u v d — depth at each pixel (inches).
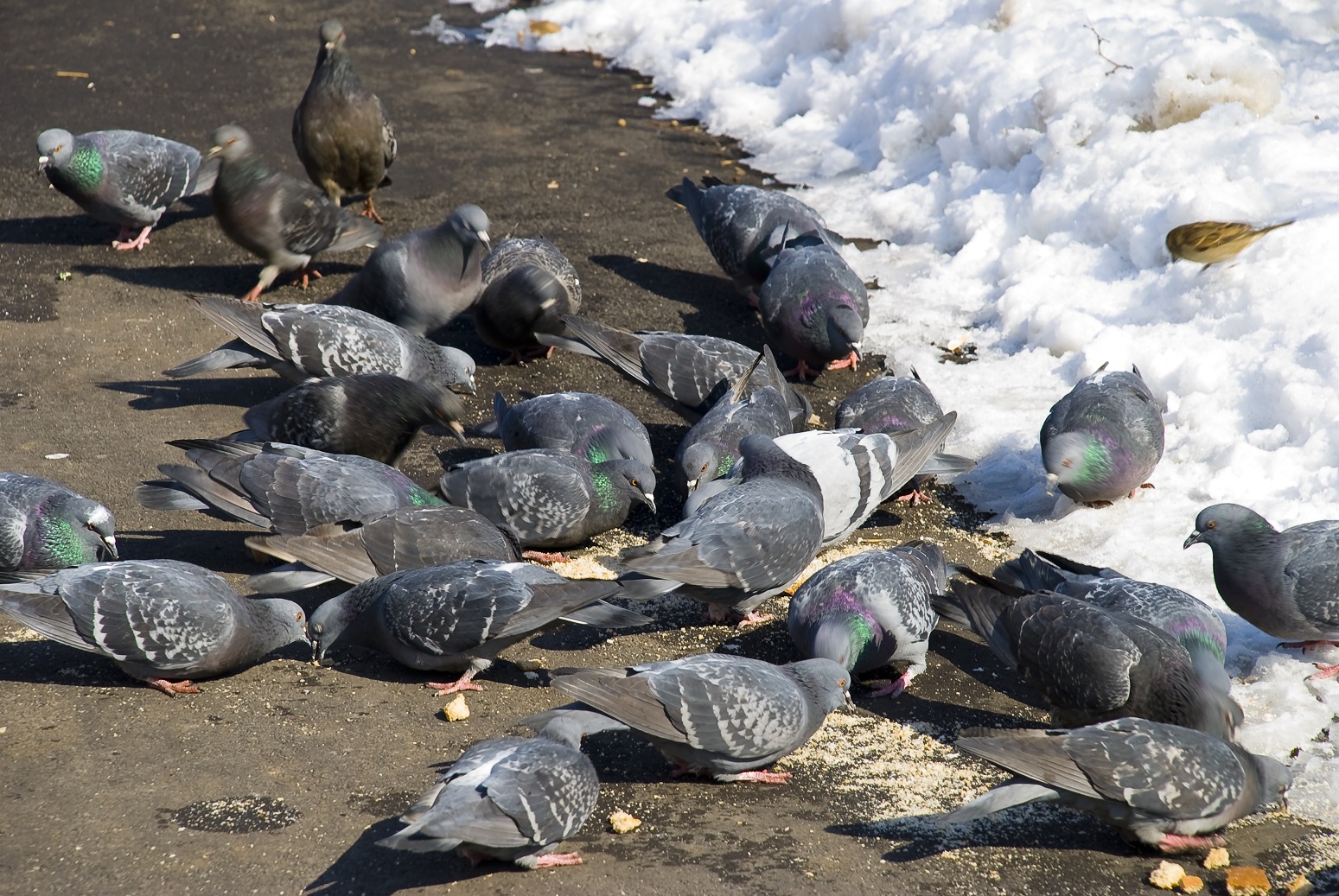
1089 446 435.2
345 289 581.6
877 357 582.6
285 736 341.4
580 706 327.0
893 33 784.9
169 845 297.3
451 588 353.4
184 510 438.9
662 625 411.5
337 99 652.1
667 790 329.4
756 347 599.8
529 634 354.9
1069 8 735.1
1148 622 339.9
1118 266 586.9
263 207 584.1
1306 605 363.3
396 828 307.0
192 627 346.6
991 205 645.9
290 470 406.6
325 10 1042.1
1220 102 626.2
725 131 827.4
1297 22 726.5
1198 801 292.7
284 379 561.9
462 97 875.4
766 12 901.2
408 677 375.6
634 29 967.6
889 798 327.3
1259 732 342.3
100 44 947.3
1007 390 539.5
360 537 383.2
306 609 410.0
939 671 389.1
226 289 634.2
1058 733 297.0
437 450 513.3
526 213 717.9
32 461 474.9
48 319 592.4
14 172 743.7
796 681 330.6
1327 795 322.7
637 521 471.2
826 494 417.7
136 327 590.9
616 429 463.8
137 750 331.9
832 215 701.3
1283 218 551.5
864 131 777.6
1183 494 460.1
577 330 519.8
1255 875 290.5
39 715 344.8
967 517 473.4
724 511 386.6
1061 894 291.6
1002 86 687.1
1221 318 529.0
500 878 292.4
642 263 675.4
